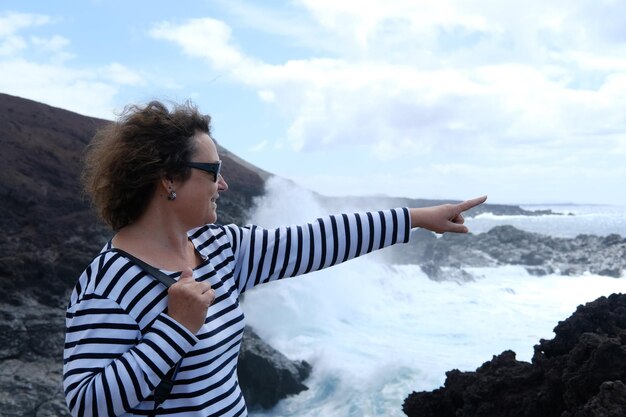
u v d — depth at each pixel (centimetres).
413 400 482
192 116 192
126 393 163
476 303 2142
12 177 1608
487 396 438
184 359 177
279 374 1305
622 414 338
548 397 410
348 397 1288
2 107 1872
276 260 210
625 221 11019
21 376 1132
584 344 397
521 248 2997
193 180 188
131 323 174
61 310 1308
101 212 193
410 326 1808
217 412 182
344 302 1939
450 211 224
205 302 173
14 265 1340
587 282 2555
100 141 193
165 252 188
